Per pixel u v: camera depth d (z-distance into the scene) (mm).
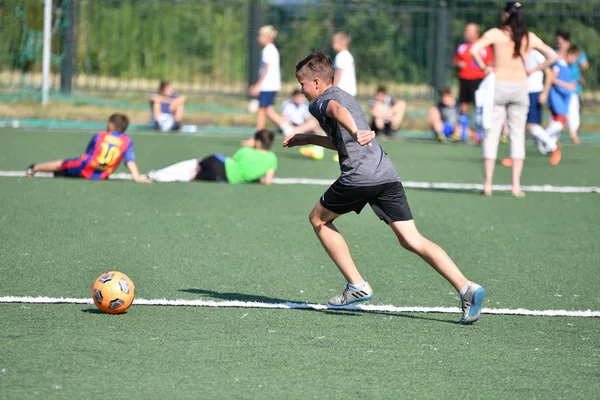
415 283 16141
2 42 58000
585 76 61406
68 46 53344
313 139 13805
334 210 13555
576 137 45719
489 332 13109
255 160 28109
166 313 13664
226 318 13477
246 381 10711
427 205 25250
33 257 17188
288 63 62750
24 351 11602
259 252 18344
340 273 16750
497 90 26609
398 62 63719
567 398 10445
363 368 11312
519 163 27266
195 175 28297
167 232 20078
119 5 60156
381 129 46562
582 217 23812
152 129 45969
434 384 10789
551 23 62000
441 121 45094
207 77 61375
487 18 63562
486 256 18719
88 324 12922
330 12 62812
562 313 14242
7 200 23375
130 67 60594
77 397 10055
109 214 22000
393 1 63750
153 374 10875
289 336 12633
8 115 47250
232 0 61031
